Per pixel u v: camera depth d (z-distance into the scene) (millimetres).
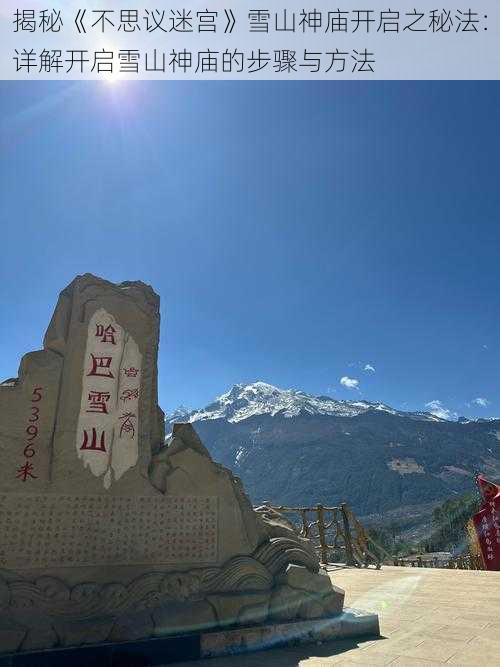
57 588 5348
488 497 19000
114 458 6117
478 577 11008
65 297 6562
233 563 6324
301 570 6535
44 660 4898
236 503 6695
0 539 5340
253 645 5781
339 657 5387
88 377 6258
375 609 7789
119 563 5793
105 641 5266
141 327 6809
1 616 5051
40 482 5660
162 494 6250
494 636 6000
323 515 14305
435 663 5023
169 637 5469
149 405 6566
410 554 61594
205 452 6809
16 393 5812
